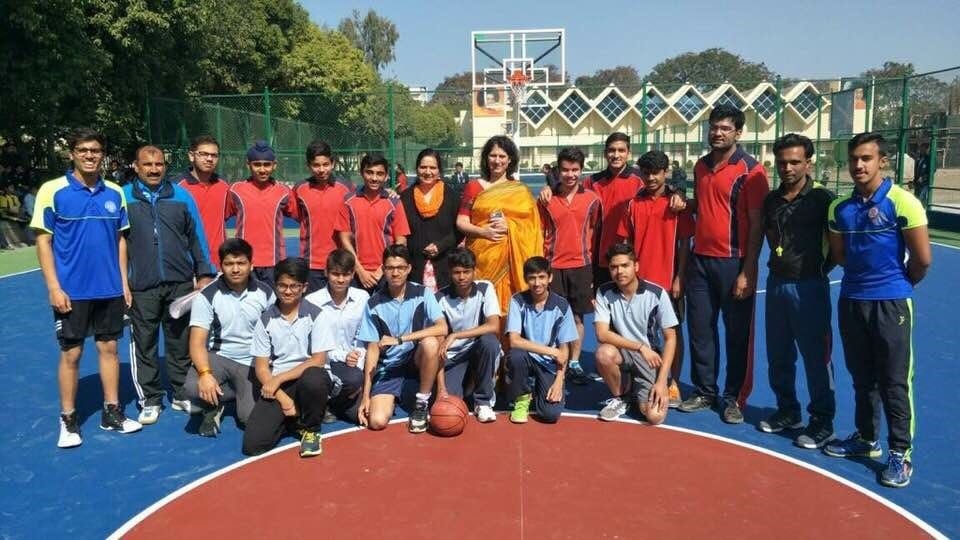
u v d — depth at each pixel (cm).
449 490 402
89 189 474
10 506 396
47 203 463
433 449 464
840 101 2072
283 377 470
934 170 1711
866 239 410
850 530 358
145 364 530
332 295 520
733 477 418
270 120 1816
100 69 1479
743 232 496
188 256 546
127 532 363
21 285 1095
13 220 1534
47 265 464
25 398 579
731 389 525
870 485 409
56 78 1398
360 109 2022
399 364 520
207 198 596
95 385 617
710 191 501
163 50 1727
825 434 464
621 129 3180
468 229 573
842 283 433
